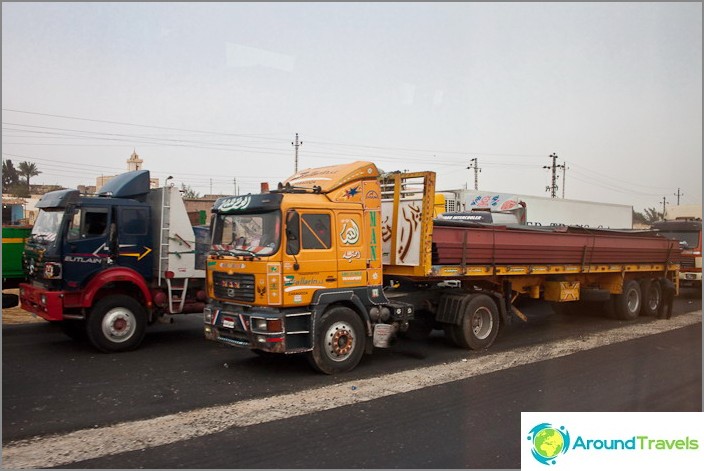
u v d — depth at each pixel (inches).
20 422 216.5
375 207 318.0
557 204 1098.1
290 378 285.0
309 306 289.7
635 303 503.8
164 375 291.3
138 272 372.8
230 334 299.3
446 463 176.4
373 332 311.3
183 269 381.1
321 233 292.4
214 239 320.2
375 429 207.6
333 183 301.7
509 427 209.3
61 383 274.5
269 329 274.2
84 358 332.8
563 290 433.1
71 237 343.0
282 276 277.0
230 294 298.7
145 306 369.1
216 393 257.8
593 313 512.7
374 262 314.7
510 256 380.5
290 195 284.7
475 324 357.4
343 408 233.6
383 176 358.0
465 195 888.3
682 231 713.6
